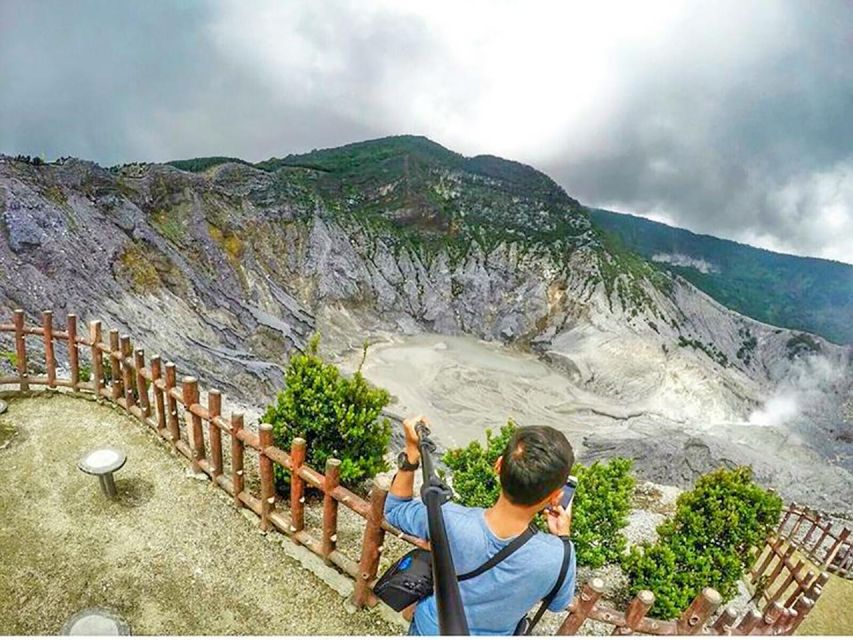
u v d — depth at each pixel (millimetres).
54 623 5488
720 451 58562
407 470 2926
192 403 7973
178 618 5719
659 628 4879
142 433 9203
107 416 9641
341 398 8812
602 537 9867
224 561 6562
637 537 14102
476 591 2312
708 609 4625
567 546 2400
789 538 15414
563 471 2217
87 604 5758
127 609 5754
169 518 7207
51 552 6402
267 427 6723
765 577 12000
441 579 1965
